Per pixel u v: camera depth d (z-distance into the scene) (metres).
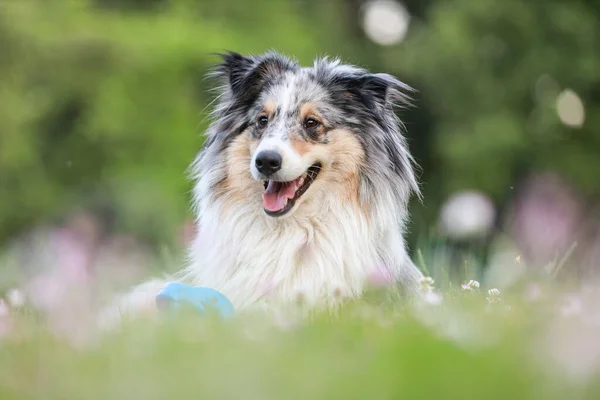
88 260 19.19
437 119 32.19
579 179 29.84
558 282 10.75
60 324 6.93
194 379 5.17
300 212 9.24
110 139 29.48
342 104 9.59
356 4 39.19
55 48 29.95
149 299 8.97
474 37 31.44
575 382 4.98
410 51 32.09
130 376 5.29
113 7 35.72
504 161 29.34
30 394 5.15
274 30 32.78
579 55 30.95
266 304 8.59
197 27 31.72
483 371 5.11
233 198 9.50
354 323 6.73
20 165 29.20
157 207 27.25
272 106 9.52
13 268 19.27
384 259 9.38
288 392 4.99
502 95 30.66
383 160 9.52
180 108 29.80
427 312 7.30
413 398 4.92
